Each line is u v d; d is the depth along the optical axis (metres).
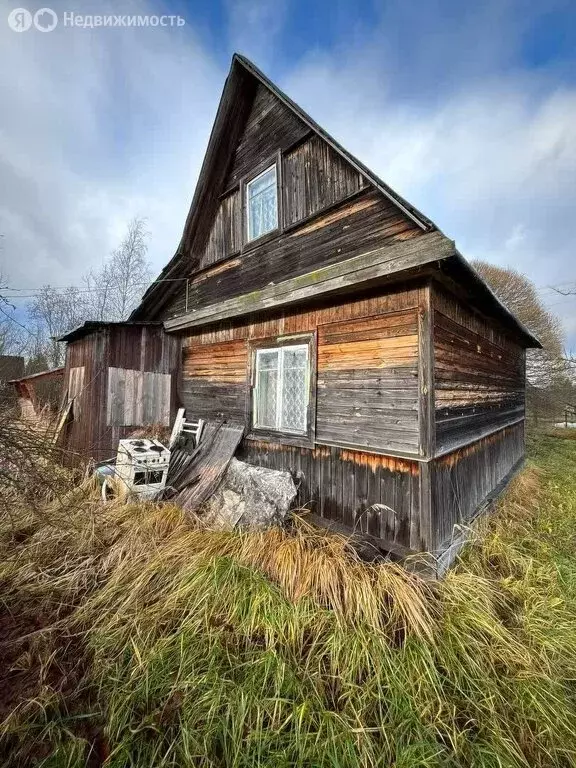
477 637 2.31
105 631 2.36
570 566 3.19
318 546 3.21
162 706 1.87
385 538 3.38
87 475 4.80
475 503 4.47
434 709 1.84
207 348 6.15
